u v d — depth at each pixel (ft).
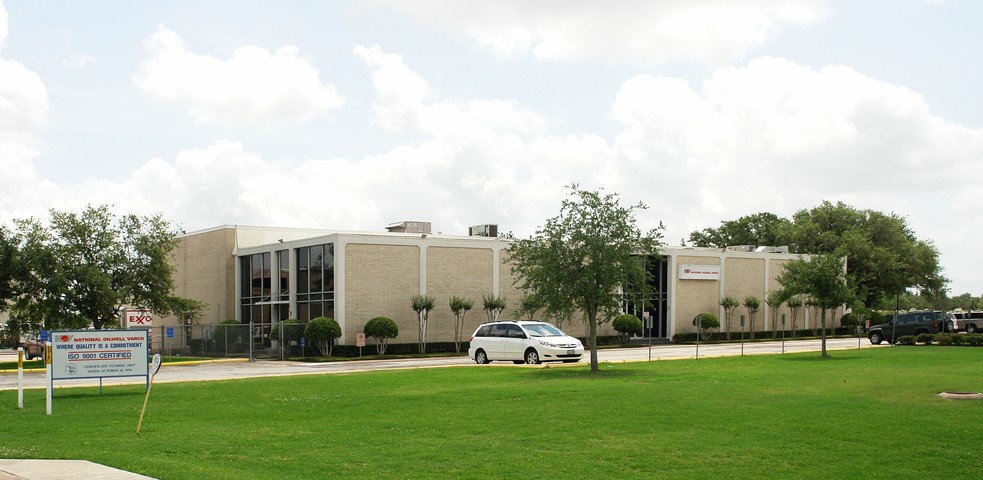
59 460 36.70
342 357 136.46
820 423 44.68
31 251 125.08
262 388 73.87
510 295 158.40
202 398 65.51
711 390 62.08
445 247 151.43
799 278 111.24
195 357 145.48
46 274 124.88
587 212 85.61
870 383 66.44
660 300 185.88
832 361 98.84
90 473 33.32
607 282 84.69
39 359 156.35
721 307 192.75
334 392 67.92
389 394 64.75
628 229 85.10
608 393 61.11
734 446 38.60
